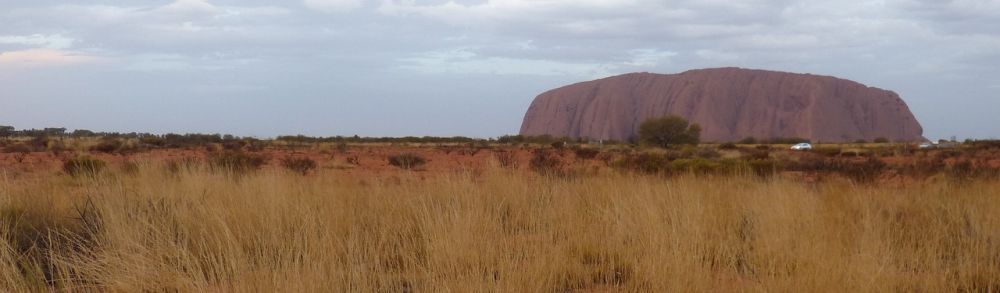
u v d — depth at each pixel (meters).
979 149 57.56
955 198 8.77
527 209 7.61
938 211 7.94
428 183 8.85
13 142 54.53
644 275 4.90
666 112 188.88
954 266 5.39
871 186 11.63
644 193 8.01
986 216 6.94
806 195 8.52
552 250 5.41
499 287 4.30
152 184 8.31
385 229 6.05
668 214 6.81
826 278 4.53
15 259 4.82
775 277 4.95
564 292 4.88
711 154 42.97
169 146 50.72
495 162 10.32
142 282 4.40
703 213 7.07
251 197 7.12
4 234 5.03
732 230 6.65
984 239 5.96
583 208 7.94
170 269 4.69
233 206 6.59
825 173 19.77
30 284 4.38
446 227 5.88
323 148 51.09
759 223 6.79
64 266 4.71
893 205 8.53
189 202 6.86
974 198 8.77
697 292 4.54
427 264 5.22
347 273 4.55
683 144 83.00
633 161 22.38
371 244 5.35
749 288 4.68
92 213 6.19
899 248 5.85
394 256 5.56
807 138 167.88
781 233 5.92
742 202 8.34
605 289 4.98
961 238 6.30
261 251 5.37
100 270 4.76
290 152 45.91
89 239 5.71
